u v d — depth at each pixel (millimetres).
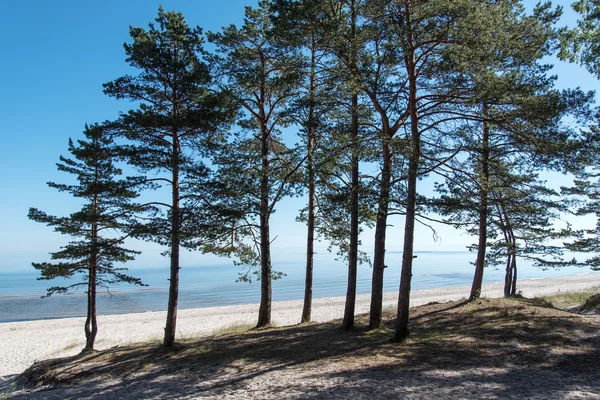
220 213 12578
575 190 20453
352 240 12938
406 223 10664
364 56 10562
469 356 8938
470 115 10578
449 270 117438
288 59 13828
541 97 9125
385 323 14039
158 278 118812
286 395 7328
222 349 12039
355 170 12836
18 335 25281
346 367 8750
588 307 16703
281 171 14227
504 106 10000
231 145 15141
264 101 16281
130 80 12523
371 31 10148
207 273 155875
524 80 9500
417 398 6500
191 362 10992
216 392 8156
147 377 10234
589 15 7668
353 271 13094
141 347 14023
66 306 49219
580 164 9984
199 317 30906
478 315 13281
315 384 7777
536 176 13953
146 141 12797
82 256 14562
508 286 21109
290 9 10859
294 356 10336
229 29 15117
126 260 16375
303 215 16438
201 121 12352
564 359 8266
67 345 21625
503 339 10156
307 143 13617
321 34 11383
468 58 9320
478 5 9383
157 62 12312
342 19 11117
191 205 12445
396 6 10555
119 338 22938
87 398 9258
